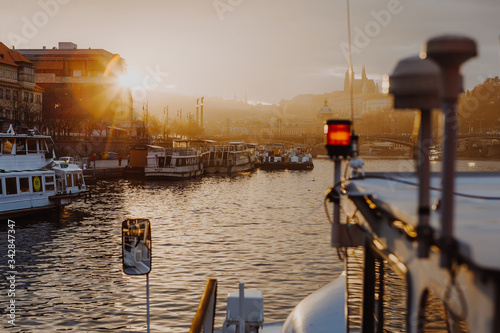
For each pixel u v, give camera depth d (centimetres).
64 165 4275
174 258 2773
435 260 218
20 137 3844
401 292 331
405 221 253
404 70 223
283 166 11806
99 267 2572
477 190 375
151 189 6706
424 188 225
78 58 14800
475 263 171
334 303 722
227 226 3919
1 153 3731
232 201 5619
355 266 444
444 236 192
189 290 2178
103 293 2142
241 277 2384
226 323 822
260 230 3728
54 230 3559
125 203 5200
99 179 7788
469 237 197
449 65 182
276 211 4816
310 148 18538
